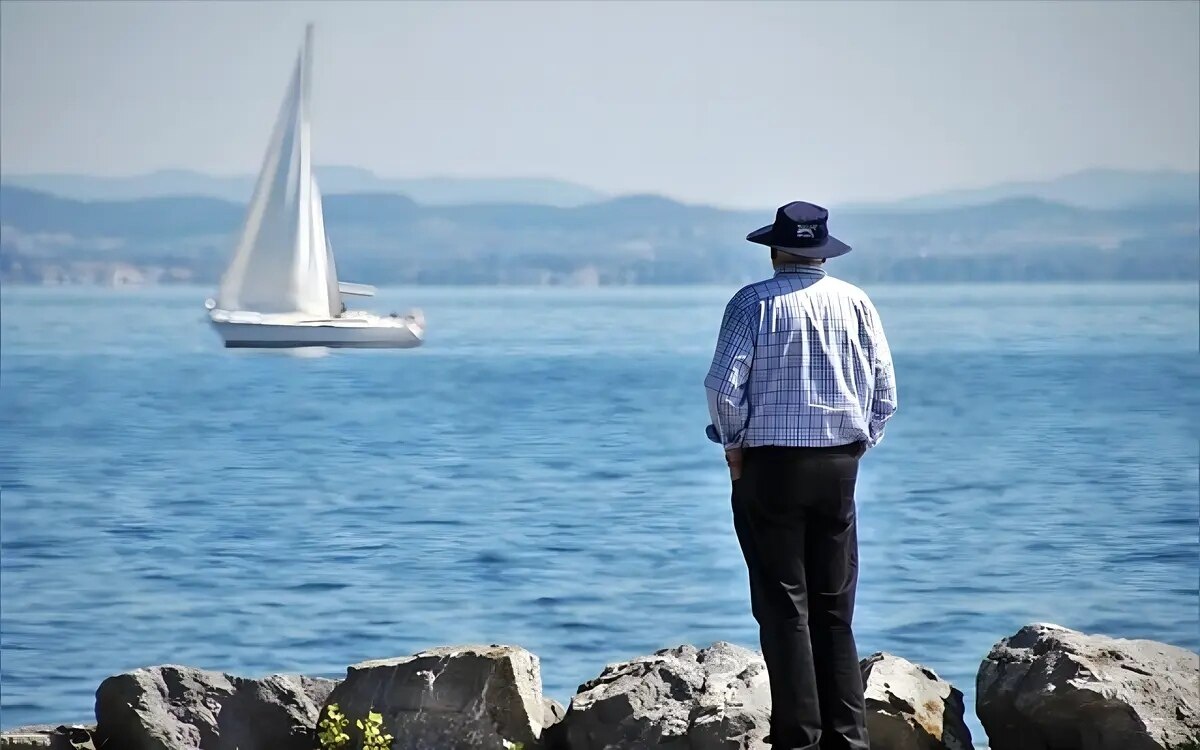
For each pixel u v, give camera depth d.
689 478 103.56
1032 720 20.16
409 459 121.06
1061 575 59.06
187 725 20.91
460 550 69.38
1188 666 20.69
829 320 17.69
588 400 181.50
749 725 19.42
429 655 20.69
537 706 20.72
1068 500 86.88
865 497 89.31
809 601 18.03
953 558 63.75
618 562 64.38
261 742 21.03
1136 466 107.31
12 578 62.84
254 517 84.81
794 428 17.52
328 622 52.19
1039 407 164.88
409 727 20.22
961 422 147.50
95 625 51.97
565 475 106.62
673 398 182.88
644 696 20.33
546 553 67.56
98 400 194.12
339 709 20.58
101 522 82.94
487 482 102.50
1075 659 20.23
